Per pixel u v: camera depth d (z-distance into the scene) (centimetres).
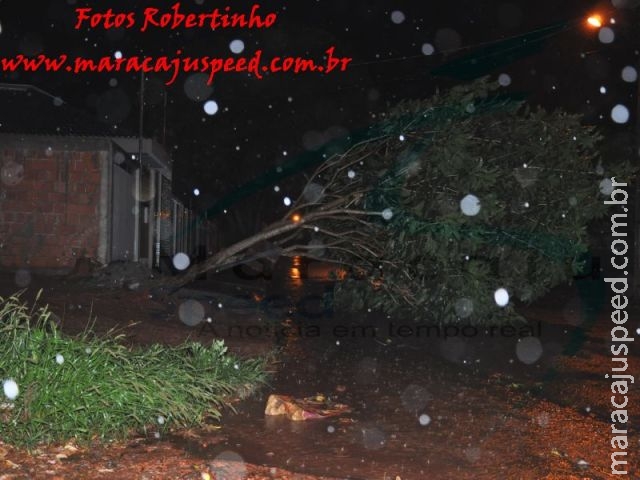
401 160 1339
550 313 1812
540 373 1073
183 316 1403
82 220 1916
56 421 652
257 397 886
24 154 1905
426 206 1267
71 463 616
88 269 1795
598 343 1345
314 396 890
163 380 729
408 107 1381
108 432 683
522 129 1341
